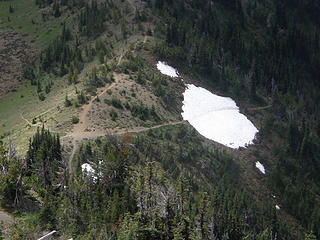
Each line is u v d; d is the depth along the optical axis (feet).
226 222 295.07
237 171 443.32
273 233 370.73
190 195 316.60
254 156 483.92
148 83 524.93
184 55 612.29
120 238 187.11
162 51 588.50
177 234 186.91
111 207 254.27
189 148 435.53
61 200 255.29
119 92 485.56
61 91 570.05
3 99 624.59
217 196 345.72
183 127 476.54
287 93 654.12
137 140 397.19
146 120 460.14
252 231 348.18
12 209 232.94
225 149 469.57
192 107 533.14
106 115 443.73
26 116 532.73
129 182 312.71
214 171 421.59
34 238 202.28
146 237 188.55
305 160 507.71
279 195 448.24
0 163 257.96
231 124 520.42
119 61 564.71
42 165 289.12
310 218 419.95
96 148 373.81
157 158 394.52
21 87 651.25
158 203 208.33
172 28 642.22
